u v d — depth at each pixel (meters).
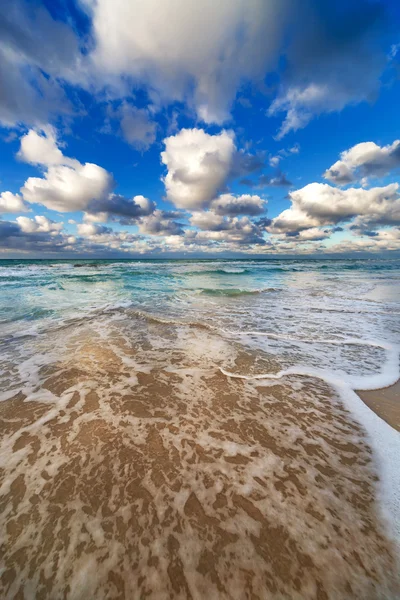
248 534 1.74
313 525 1.80
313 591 1.44
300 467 2.32
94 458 2.41
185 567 1.56
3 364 4.53
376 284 16.84
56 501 1.97
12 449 2.52
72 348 5.31
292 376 4.14
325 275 24.00
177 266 35.97
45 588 1.45
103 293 12.54
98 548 1.65
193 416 3.10
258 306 9.67
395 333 6.40
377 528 1.78
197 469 2.29
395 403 3.38
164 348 5.36
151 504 1.95
